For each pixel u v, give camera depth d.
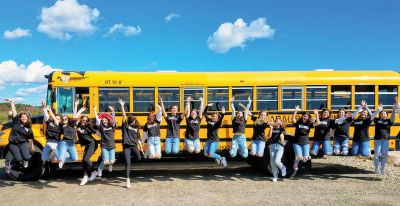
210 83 9.45
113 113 8.23
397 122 9.65
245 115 8.80
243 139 8.77
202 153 9.41
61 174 9.85
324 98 9.60
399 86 9.70
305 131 8.70
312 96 9.59
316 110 8.85
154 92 9.38
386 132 9.10
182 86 9.43
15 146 8.04
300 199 7.03
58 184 8.45
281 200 6.95
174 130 8.77
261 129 8.73
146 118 9.31
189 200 6.96
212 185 8.34
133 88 9.34
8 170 8.77
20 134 8.01
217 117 8.88
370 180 8.91
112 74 9.37
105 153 8.19
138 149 8.66
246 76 9.55
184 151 9.41
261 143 8.74
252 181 8.81
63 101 9.23
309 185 8.33
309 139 9.53
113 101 9.32
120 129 9.25
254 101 9.51
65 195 7.38
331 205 6.59
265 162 9.19
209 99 9.47
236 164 11.51
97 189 7.93
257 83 9.51
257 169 10.18
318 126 9.01
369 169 10.43
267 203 6.73
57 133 8.17
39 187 8.13
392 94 9.71
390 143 9.63
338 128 8.97
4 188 8.04
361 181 8.78
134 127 8.12
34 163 8.80
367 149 8.93
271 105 9.53
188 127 8.74
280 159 8.65
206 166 11.09
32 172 8.79
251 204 6.66
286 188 8.02
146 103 9.38
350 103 9.64
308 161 9.50
